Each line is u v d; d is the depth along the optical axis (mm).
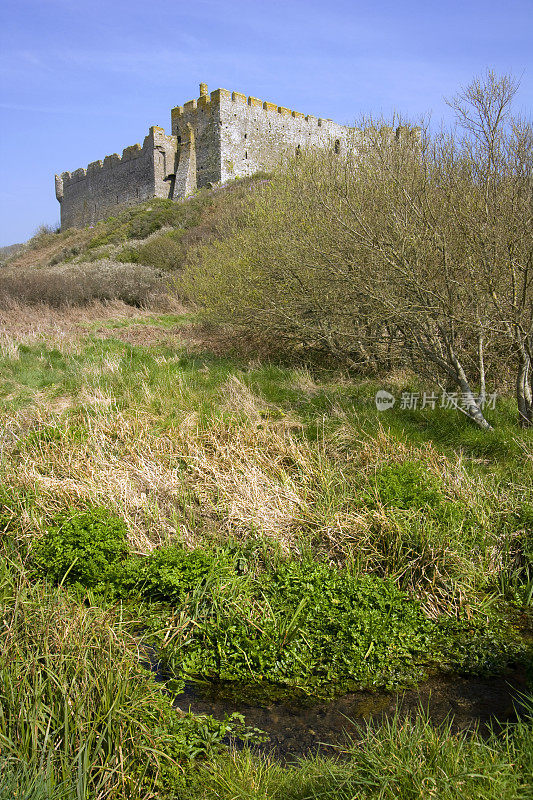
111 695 3299
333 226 8180
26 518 5355
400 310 6922
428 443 6441
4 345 11055
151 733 3217
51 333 12977
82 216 49375
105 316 16703
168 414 7637
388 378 9078
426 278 6832
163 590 4605
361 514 5312
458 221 6574
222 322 11844
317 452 6324
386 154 8000
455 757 2883
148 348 12008
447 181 6848
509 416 7223
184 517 5543
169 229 28125
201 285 12906
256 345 11477
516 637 4285
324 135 39438
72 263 29312
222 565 4781
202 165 36719
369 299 7961
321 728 3473
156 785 3004
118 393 8508
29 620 3773
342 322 9352
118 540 5008
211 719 3502
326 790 2877
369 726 3465
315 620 4281
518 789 2688
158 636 4207
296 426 7168
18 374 9547
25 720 3008
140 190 41250
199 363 10539
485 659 4062
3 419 7379
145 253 23250
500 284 6508
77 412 7746
